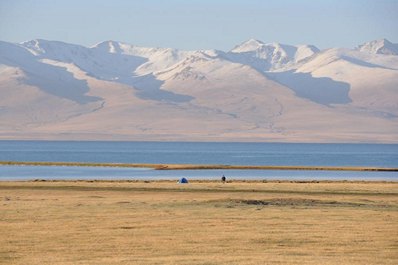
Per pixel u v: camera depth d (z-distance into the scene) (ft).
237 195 340.80
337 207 279.49
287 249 182.60
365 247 186.09
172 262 162.61
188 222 230.07
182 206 277.64
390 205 292.81
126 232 208.85
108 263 161.68
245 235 203.92
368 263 163.53
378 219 240.53
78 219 236.63
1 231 209.87
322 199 316.81
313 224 227.20
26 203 288.51
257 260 165.58
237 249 182.19
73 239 196.24
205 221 232.73
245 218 240.53
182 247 184.55
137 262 162.81
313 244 190.29
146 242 191.83
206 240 195.52
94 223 227.20
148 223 227.20
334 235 204.74
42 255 173.17
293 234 206.18
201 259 166.91
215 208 270.67
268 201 294.05
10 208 267.80
